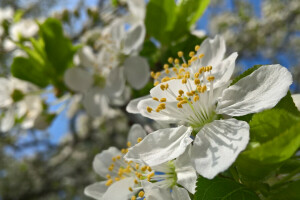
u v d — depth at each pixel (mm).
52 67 104
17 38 122
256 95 46
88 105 102
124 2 118
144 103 52
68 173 278
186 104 51
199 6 86
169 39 88
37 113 111
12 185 279
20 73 103
